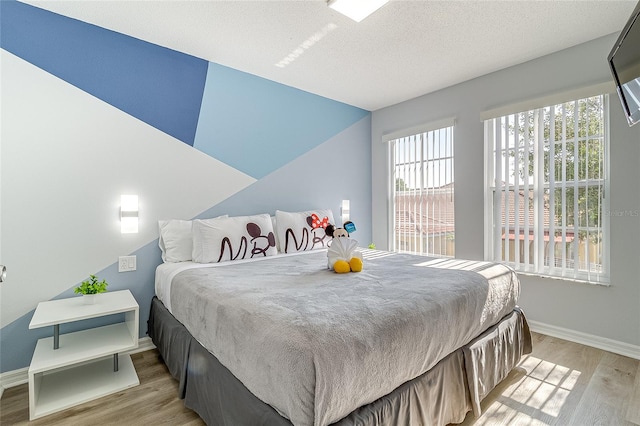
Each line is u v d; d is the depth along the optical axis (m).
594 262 2.45
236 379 1.29
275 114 3.27
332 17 2.16
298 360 0.99
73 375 1.97
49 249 2.08
